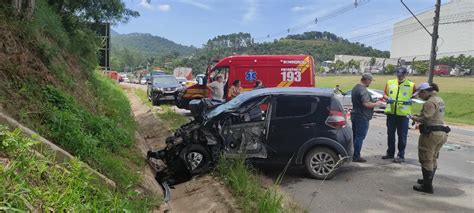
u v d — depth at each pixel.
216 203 5.56
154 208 5.40
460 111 26.28
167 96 21.70
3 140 3.55
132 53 146.62
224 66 14.50
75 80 8.74
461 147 11.23
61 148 5.08
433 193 6.54
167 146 7.68
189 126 7.94
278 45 80.00
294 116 7.33
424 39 83.88
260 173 7.48
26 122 5.04
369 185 6.93
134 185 5.62
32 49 7.04
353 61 75.75
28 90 5.84
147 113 17.12
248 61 14.42
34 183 3.44
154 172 7.63
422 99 6.70
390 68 62.12
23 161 3.47
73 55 10.85
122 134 7.61
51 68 7.39
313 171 7.27
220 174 6.63
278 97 7.41
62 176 3.79
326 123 7.30
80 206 3.44
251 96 7.54
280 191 6.45
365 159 8.99
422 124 6.54
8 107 5.08
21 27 6.96
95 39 13.08
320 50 86.12
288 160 7.30
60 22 10.37
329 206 5.84
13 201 2.86
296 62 14.42
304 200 6.09
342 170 7.96
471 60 60.50
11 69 5.93
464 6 74.75
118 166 5.66
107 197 4.11
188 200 6.03
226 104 8.05
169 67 93.38
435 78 47.59
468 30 74.38
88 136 5.73
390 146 9.01
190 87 16.72
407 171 7.91
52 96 6.23
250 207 5.30
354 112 8.66
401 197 6.30
